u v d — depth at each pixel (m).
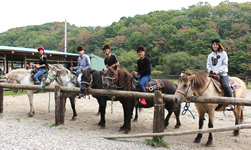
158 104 3.57
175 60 34.28
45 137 3.90
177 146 3.62
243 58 30.88
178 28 50.91
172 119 6.16
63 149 3.26
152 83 4.69
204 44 37.34
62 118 5.04
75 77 6.11
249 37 34.22
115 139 3.94
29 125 4.94
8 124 4.89
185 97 3.42
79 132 4.49
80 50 5.92
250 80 23.31
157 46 44.38
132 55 40.44
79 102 9.43
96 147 3.40
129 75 4.75
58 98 4.89
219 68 3.95
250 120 5.88
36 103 8.84
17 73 6.39
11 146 3.34
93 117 6.40
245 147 3.71
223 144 3.88
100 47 51.31
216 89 3.87
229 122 5.67
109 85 4.27
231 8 56.78
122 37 52.25
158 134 3.47
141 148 3.41
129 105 4.58
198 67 32.91
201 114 3.93
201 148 3.59
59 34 70.44
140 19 63.00
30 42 59.97
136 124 5.59
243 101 3.11
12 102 8.89
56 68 5.65
